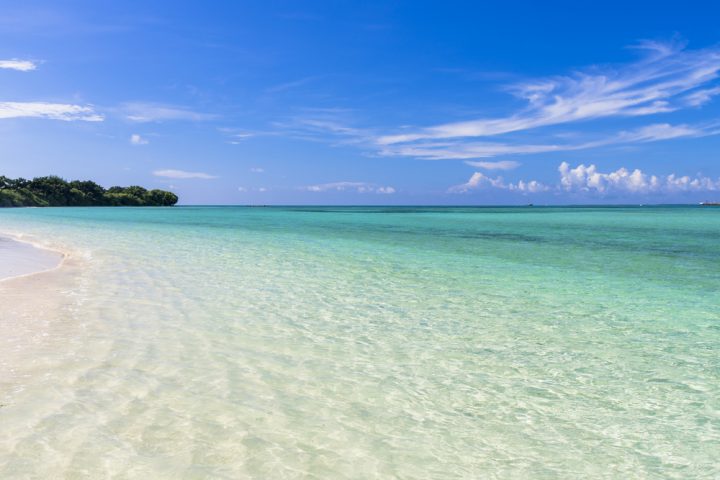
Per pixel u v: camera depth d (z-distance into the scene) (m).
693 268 14.96
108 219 48.62
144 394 4.86
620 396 5.27
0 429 3.96
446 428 4.46
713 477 3.75
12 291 9.77
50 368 5.42
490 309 9.27
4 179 117.75
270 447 3.96
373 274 13.36
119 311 8.32
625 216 69.88
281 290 10.84
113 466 3.51
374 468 3.73
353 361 6.20
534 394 5.29
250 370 5.73
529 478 3.67
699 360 6.43
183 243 22.33
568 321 8.43
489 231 33.56
